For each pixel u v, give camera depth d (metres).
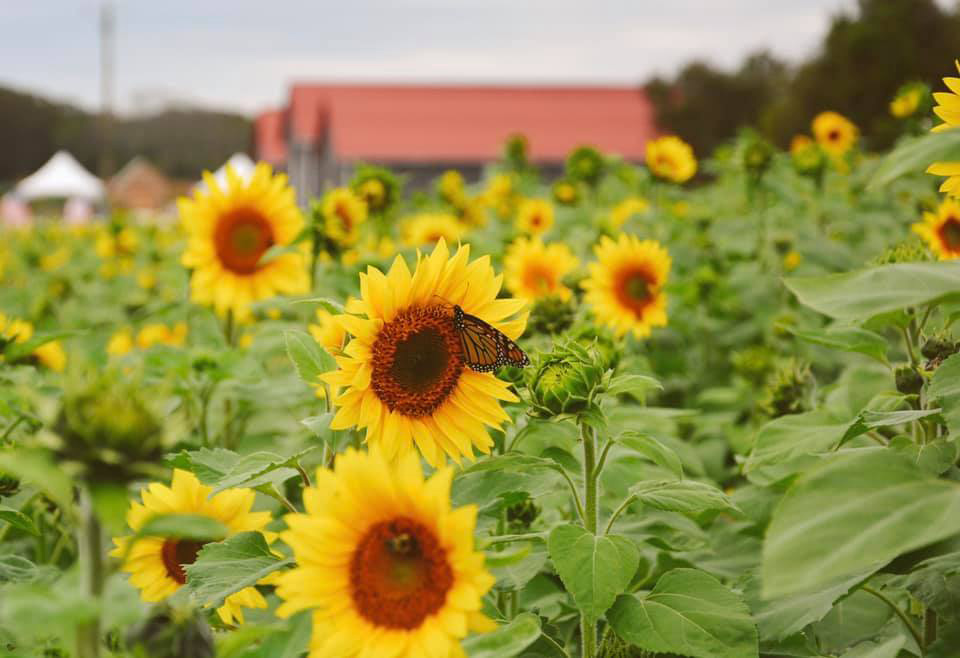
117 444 0.35
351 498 0.46
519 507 0.77
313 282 1.19
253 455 0.59
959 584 0.59
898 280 0.41
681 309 1.59
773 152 1.79
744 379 1.34
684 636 0.54
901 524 0.37
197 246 1.16
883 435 0.81
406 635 0.45
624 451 0.77
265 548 0.60
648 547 0.78
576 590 0.53
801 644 0.62
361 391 0.60
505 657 0.45
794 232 1.79
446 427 0.61
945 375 0.55
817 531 0.37
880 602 0.72
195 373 0.97
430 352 0.61
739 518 0.85
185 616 0.40
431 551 0.45
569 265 1.20
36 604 0.34
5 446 0.67
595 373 0.59
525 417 0.68
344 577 0.46
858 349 0.70
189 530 0.38
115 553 0.43
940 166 0.49
